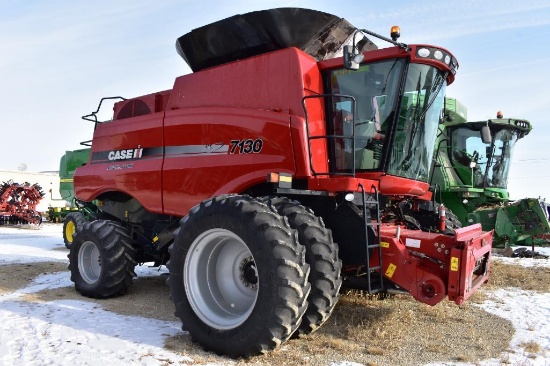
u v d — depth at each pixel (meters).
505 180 13.01
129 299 5.90
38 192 23.58
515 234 11.48
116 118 7.08
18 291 6.14
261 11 5.20
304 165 4.66
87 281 6.13
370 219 4.61
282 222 3.86
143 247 6.57
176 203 5.74
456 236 4.07
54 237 16.39
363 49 5.81
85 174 7.19
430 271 4.16
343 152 5.09
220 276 4.27
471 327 4.69
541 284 6.99
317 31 5.28
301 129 4.68
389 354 3.82
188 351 3.82
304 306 3.70
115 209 7.02
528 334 4.48
